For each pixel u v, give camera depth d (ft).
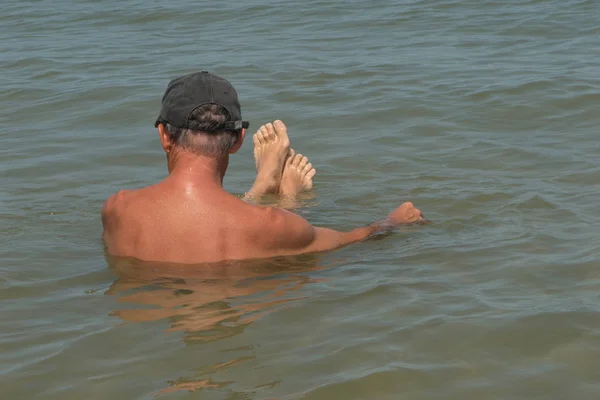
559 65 29.66
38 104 26.55
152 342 10.12
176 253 12.58
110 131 23.35
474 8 42.57
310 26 40.52
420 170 19.21
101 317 10.95
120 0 50.83
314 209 16.76
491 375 9.23
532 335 10.12
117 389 9.03
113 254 13.21
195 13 45.52
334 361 9.54
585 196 16.40
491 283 11.90
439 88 27.12
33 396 8.96
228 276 12.26
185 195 12.58
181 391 8.91
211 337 10.25
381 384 9.03
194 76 12.30
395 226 14.79
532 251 13.23
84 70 31.81
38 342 10.24
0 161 20.43
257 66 31.65
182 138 12.39
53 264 13.08
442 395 8.84
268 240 12.73
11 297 11.75
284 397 8.76
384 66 30.89
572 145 20.70
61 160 20.51
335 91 27.45
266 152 17.99
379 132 22.76
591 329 10.23
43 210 16.48
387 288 11.76
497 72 29.07
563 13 39.75
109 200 13.33
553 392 8.86
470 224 15.01
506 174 18.52
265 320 10.69
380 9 43.96
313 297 11.45
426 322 10.55
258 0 48.65
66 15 46.47
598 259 12.62
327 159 20.49
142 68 31.99
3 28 43.29
